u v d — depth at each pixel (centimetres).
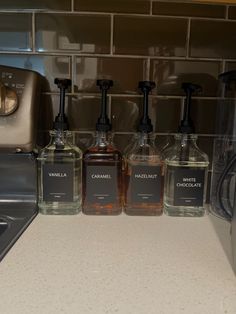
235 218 46
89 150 67
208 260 49
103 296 40
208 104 76
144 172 66
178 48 75
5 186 70
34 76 68
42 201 67
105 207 67
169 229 61
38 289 41
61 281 43
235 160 66
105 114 68
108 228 61
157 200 67
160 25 74
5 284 42
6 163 69
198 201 68
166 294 40
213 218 67
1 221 63
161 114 76
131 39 74
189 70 75
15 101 65
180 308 38
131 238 56
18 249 51
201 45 75
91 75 75
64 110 71
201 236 58
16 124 66
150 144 70
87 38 74
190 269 46
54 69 75
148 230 60
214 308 38
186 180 67
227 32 75
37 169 69
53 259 48
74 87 75
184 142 69
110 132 71
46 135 76
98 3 73
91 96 76
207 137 77
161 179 67
